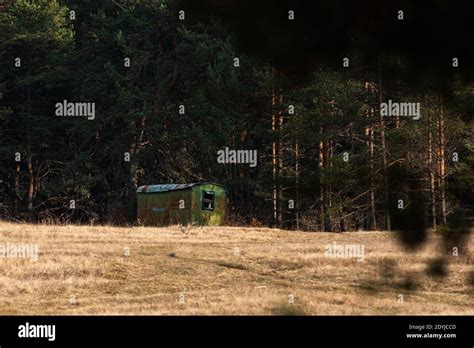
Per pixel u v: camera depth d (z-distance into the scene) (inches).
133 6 1967.3
